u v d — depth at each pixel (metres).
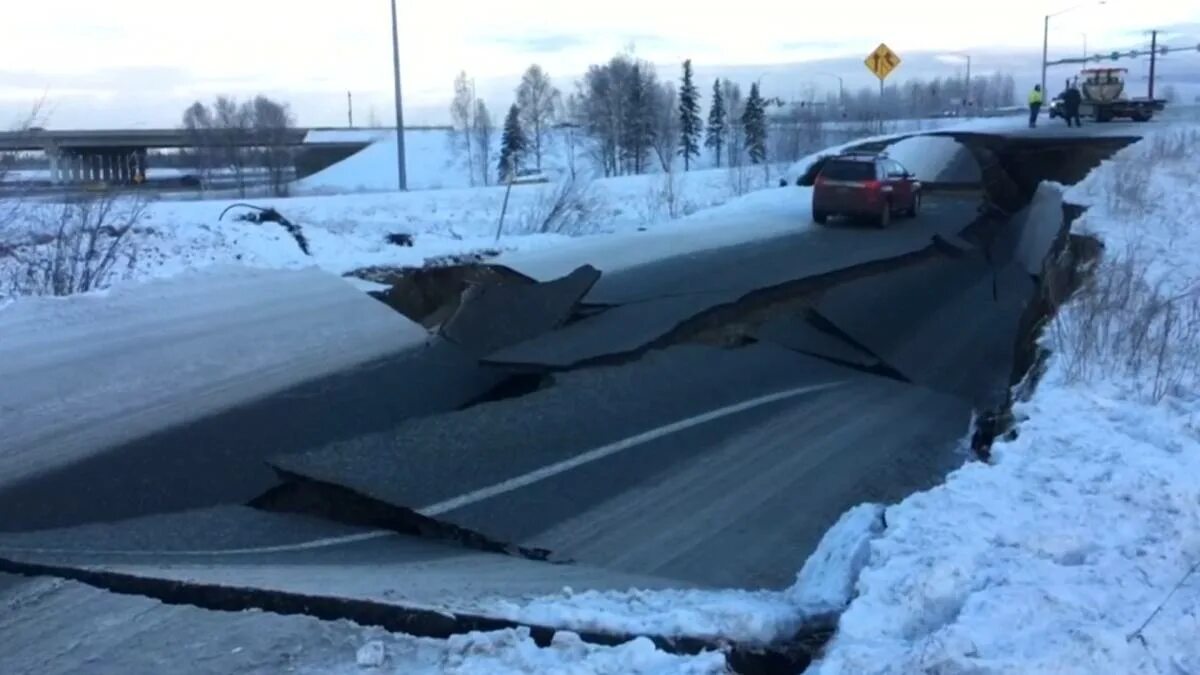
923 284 21.06
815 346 17.05
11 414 10.90
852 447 12.48
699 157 87.75
